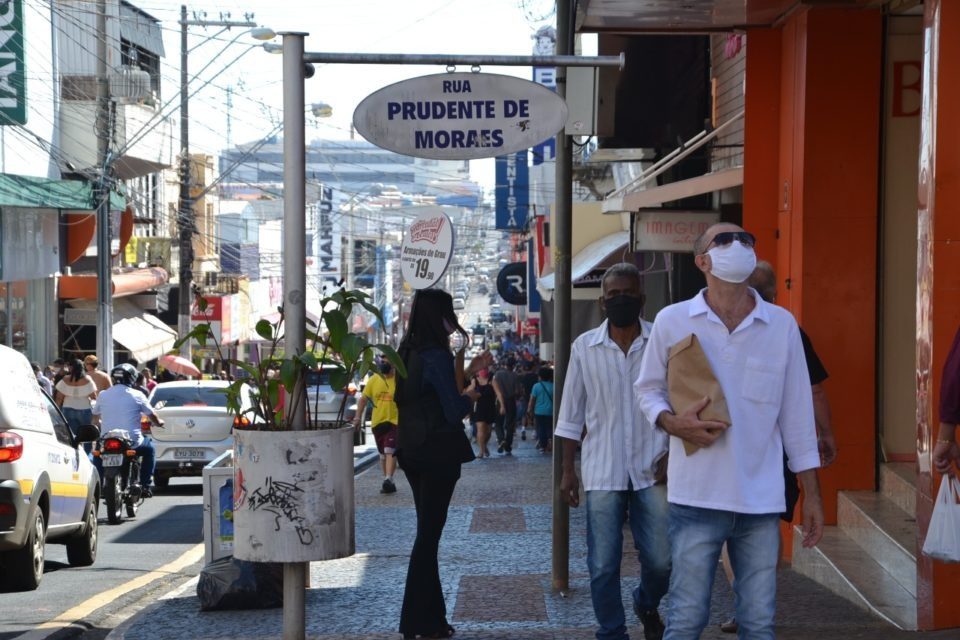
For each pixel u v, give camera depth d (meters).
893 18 13.80
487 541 17.16
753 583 7.39
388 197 178.25
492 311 170.38
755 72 14.67
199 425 27.83
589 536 9.62
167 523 22.53
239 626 11.80
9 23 37.59
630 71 22.28
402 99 10.32
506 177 57.59
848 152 13.67
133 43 52.19
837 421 13.70
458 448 10.73
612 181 39.25
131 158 50.72
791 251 14.06
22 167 41.19
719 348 7.37
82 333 51.22
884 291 13.88
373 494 24.19
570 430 9.86
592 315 36.19
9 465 14.66
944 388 8.77
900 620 10.48
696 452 7.35
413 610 10.85
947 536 8.73
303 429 8.60
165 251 63.41
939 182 9.87
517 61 10.33
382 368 24.45
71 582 16.00
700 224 19.56
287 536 8.34
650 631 10.05
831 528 13.65
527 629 11.24
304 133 8.98
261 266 95.81
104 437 22.36
